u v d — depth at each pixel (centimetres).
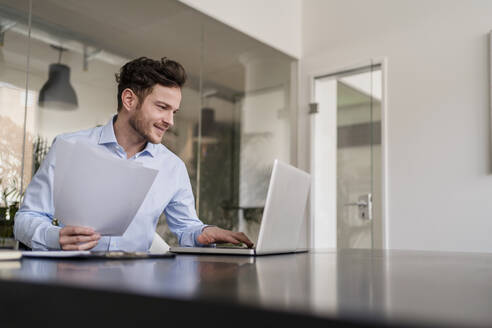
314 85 365
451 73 297
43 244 125
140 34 288
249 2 331
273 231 142
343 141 345
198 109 319
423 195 301
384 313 30
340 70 350
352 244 331
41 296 42
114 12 272
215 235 161
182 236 174
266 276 60
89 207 110
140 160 181
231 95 342
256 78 359
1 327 45
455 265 90
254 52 357
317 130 362
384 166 318
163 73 167
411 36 316
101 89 270
